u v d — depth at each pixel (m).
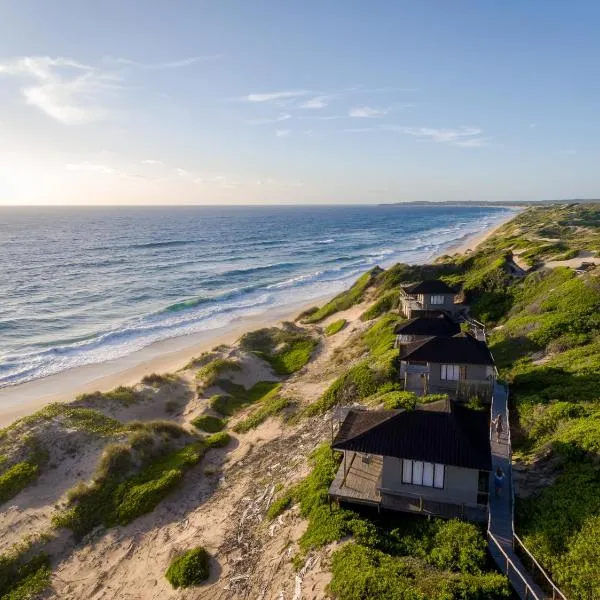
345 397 30.67
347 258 118.62
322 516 17.55
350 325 52.41
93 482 24.83
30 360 48.50
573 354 28.05
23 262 108.31
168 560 19.62
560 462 17.89
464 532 15.25
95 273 95.00
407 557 14.91
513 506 16.02
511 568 13.84
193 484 25.64
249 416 33.22
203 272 97.69
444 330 33.56
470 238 153.75
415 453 16.64
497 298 45.09
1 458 26.28
